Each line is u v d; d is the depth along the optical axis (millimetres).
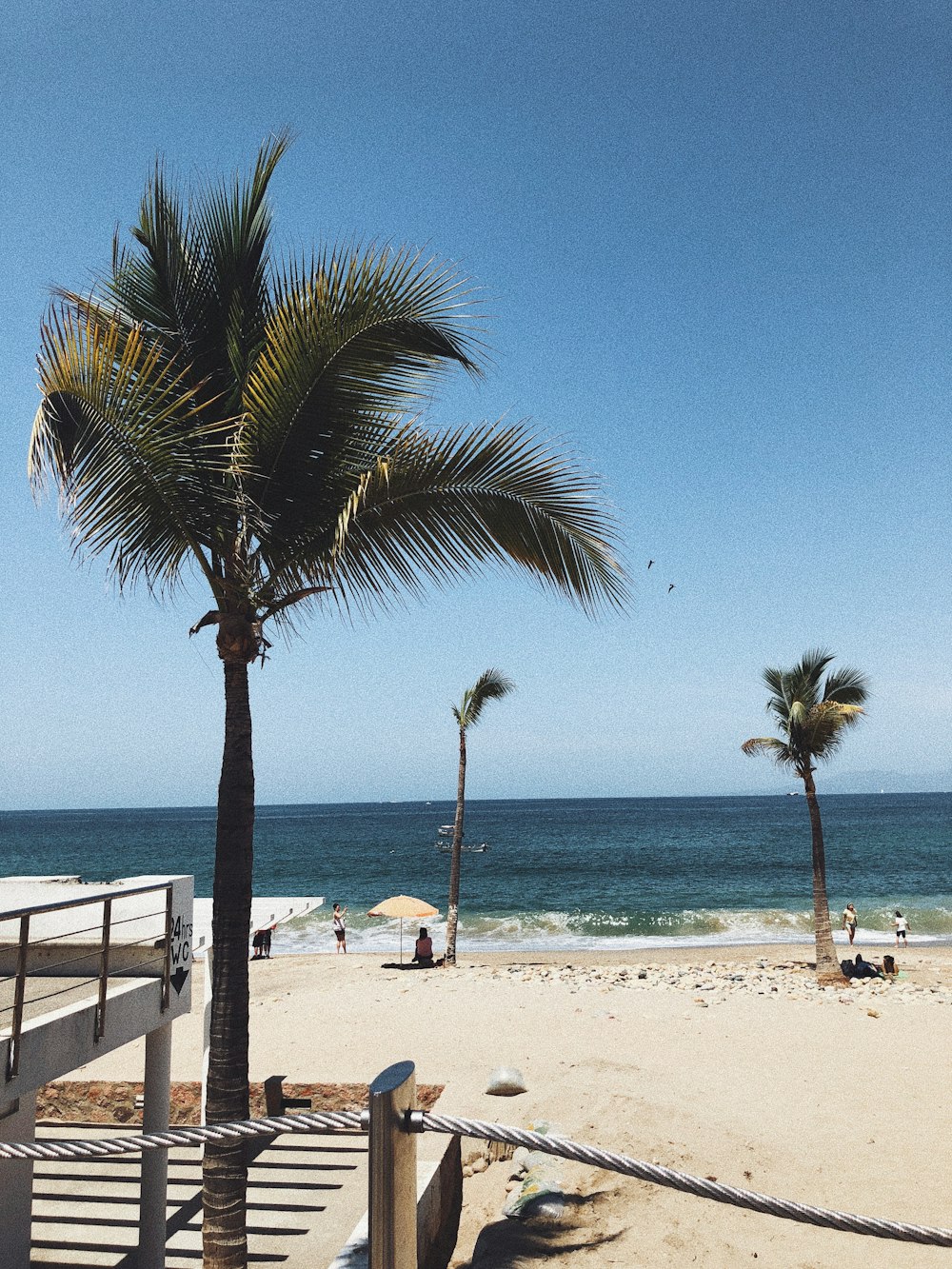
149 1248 6820
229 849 6176
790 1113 10594
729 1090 11484
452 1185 8867
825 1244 7406
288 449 6430
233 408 6793
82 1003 6098
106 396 5777
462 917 44344
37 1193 8539
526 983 19859
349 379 6359
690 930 40094
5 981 7148
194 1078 11617
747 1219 7852
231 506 6406
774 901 50594
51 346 5656
